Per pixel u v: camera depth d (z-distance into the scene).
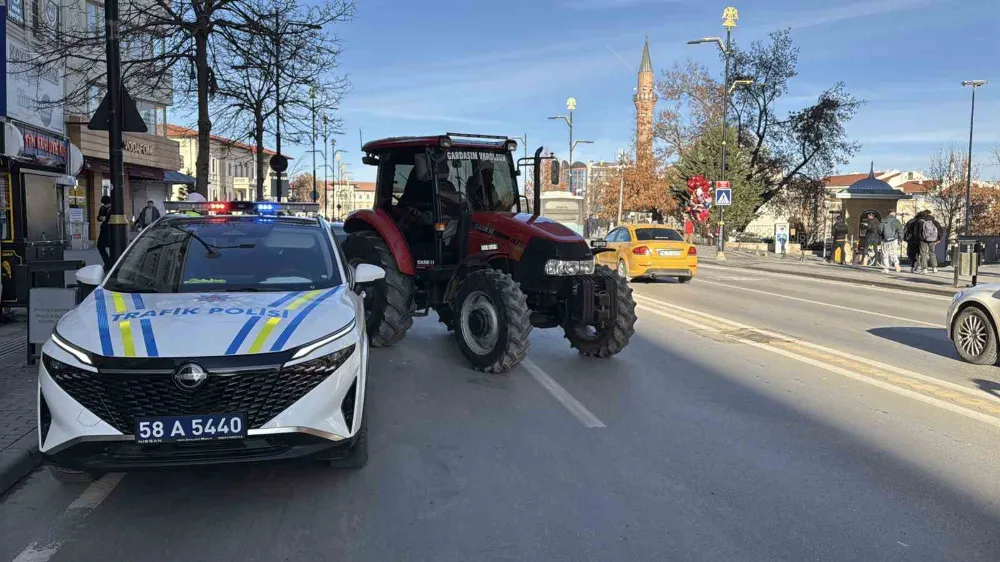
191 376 3.88
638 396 6.91
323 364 4.16
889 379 7.74
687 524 4.06
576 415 6.23
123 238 8.78
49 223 11.26
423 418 6.08
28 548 3.72
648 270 18.78
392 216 9.26
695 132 50.25
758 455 5.23
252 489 4.50
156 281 5.10
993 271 22.97
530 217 8.34
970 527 4.05
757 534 3.94
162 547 3.74
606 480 4.72
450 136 8.49
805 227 55.12
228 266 5.32
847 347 9.75
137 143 34.22
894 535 3.94
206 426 3.90
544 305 8.28
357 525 4.01
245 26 15.88
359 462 4.73
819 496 4.48
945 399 6.90
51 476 4.69
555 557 3.66
